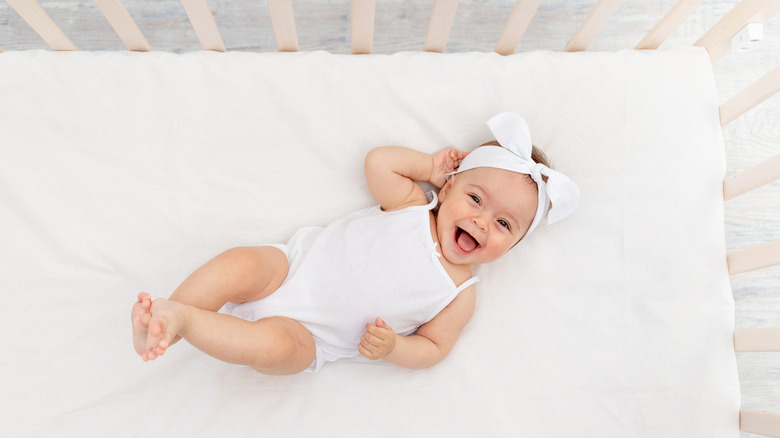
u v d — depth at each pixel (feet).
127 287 4.41
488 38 5.86
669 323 4.64
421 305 4.33
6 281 4.27
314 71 4.63
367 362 4.53
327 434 4.37
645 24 5.92
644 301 4.67
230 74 4.56
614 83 4.75
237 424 4.32
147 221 4.48
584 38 4.75
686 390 4.59
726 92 5.91
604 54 4.78
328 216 4.68
